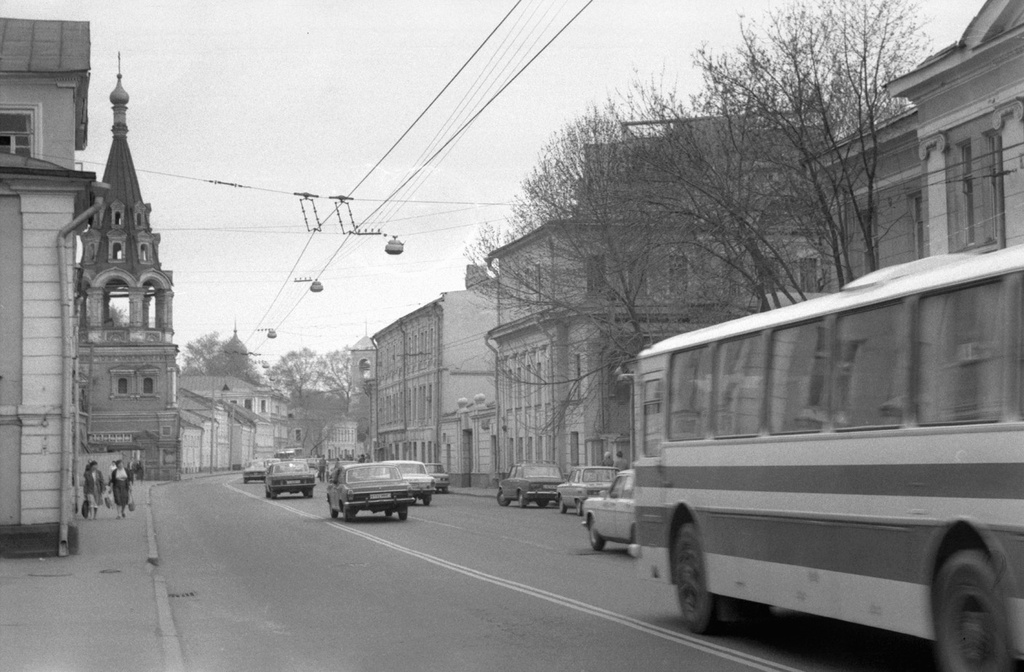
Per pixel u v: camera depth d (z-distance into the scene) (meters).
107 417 98.56
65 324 22.42
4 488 22.16
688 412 12.73
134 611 14.40
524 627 12.83
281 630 13.09
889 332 9.07
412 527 32.41
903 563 8.63
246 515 40.78
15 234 22.42
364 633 12.67
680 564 12.78
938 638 8.21
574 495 39.12
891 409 8.95
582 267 37.56
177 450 99.56
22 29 27.27
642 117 31.02
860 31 28.44
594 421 51.66
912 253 30.28
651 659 10.62
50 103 26.38
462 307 77.88
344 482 36.16
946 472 8.15
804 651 10.98
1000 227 26.09
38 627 13.00
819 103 28.03
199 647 11.93
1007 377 7.61
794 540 10.30
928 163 28.62
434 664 10.59
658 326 36.72
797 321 10.52
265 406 177.12
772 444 10.78
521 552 23.28
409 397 86.88
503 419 64.12
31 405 22.19
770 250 30.44
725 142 29.58
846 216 28.83
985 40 26.11
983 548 7.86
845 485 9.50
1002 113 26.08
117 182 99.44
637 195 31.19
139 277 99.19
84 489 37.44
